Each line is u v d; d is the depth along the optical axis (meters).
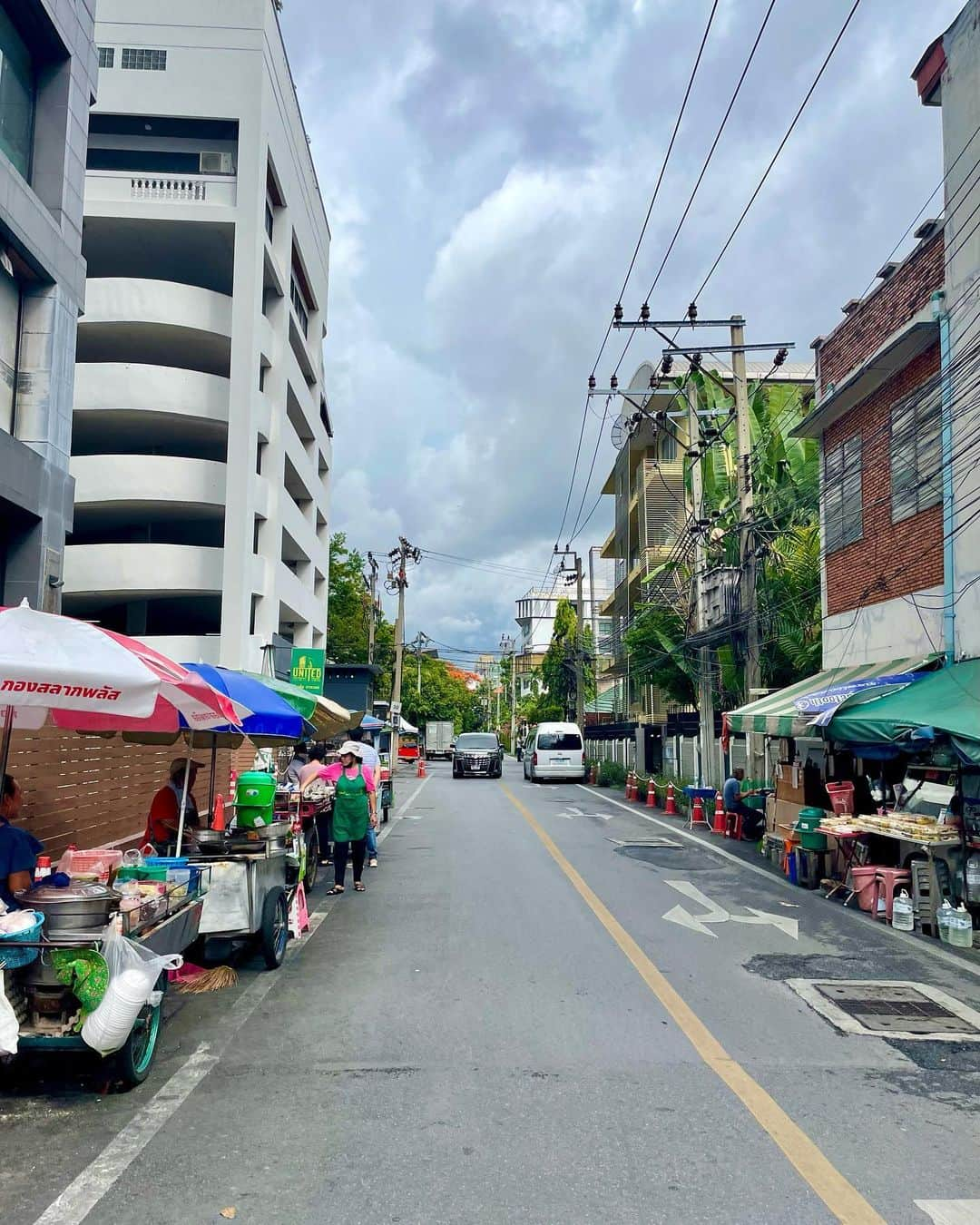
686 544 26.69
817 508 21.09
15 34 13.37
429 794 32.03
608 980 8.05
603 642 45.62
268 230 29.98
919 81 13.99
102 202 25.75
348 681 34.38
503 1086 5.64
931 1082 5.79
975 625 12.46
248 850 8.52
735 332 20.16
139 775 12.57
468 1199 4.25
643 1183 4.41
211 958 8.80
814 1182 4.43
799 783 14.98
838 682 15.54
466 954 9.00
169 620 28.97
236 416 25.61
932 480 13.70
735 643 22.19
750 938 9.83
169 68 26.84
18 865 6.46
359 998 7.51
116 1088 5.57
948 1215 4.13
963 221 12.83
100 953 5.25
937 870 10.30
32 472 12.90
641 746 40.53
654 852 16.77
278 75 28.86
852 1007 7.38
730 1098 5.48
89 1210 4.14
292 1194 4.28
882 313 15.41
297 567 36.81
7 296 13.10
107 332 25.83
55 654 5.61
